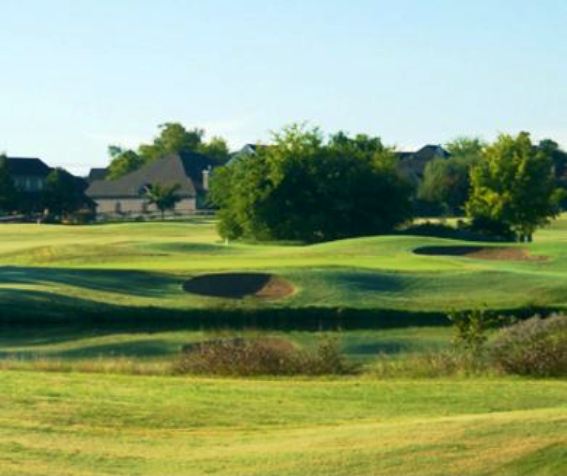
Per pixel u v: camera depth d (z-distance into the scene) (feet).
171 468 53.36
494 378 85.20
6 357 120.47
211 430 62.95
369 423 63.67
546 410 62.18
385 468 50.60
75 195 498.28
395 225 319.47
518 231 304.09
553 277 175.01
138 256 230.27
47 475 52.03
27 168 555.69
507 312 152.87
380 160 319.47
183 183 562.25
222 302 156.87
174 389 76.89
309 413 67.97
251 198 309.42
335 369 91.35
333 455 53.31
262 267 183.01
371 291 164.25
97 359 108.99
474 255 231.30
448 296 162.09
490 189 301.63
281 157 310.04
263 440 59.36
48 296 157.58
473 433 54.34
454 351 96.78
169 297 160.97
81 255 231.91
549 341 89.61
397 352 123.03
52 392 74.28
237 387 78.23
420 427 57.21
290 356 92.38
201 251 246.68
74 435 61.16
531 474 48.80
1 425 63.31
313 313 152.56
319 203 312.29
